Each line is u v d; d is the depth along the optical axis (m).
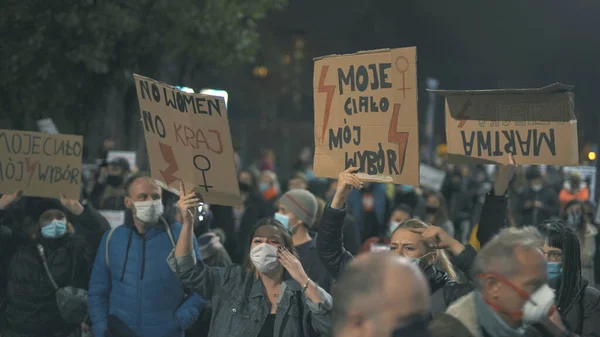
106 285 7.95
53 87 17.31
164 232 7.91
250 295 6.72
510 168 6.68
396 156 6.36
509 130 6.70
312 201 9.76
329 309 6.32
